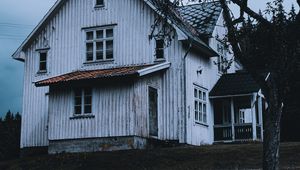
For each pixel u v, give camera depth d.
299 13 14.87
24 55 32.53
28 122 31.55
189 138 28.92
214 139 32.56
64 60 31.48
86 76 27.78
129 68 28.80
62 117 28.27
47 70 31.77
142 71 26.83
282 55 15.05
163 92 29.34
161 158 23.23
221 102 34.22
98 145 27.28
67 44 31.59
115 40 30.52
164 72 29.52
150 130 28.22
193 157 23.11
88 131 27.61
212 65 33.91
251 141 30.69
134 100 26.98
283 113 34.44
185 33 28.25
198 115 30.78
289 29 15.06
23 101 31.95
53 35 32.00
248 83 32.75
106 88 27.62
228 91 32.53
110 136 27.11
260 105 32.59
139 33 30.03
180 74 29.14
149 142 27.86
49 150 28.23
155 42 29.64
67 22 31.78
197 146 26.78
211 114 32.94
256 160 21.70
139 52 29.92
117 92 27.38
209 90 33.00
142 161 22.97
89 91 28.06
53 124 28.38
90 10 31.36
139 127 27.16
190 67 30.02
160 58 29.56
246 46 15.60
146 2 29.77
